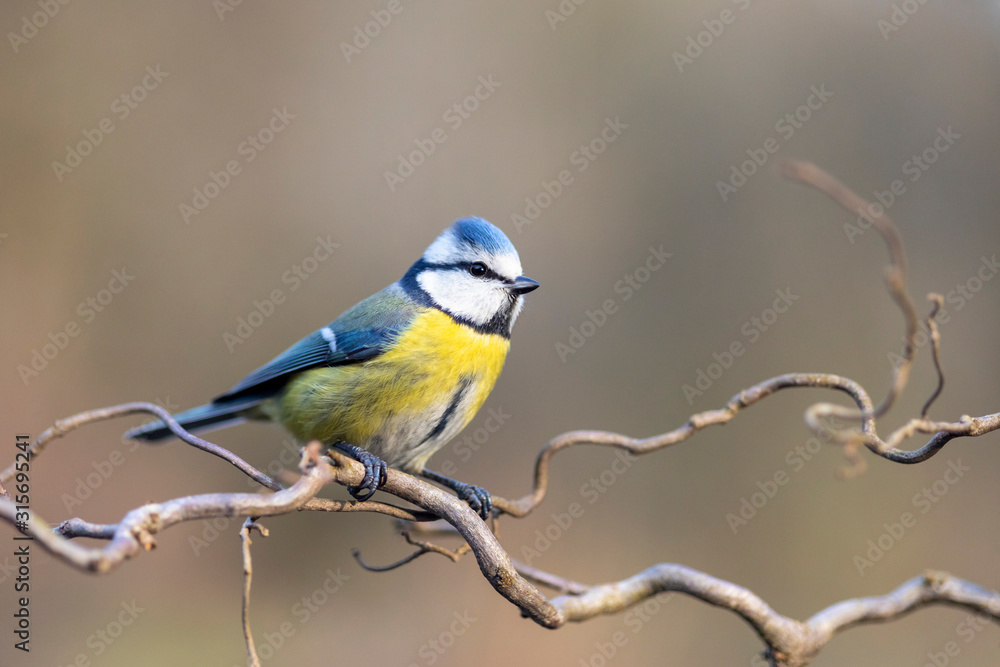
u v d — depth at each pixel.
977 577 10.29
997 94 12.84
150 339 11.56
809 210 12.70
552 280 13.02
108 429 10.94
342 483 4.14
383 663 9.94
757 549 10.98
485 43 13.41
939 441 3.65
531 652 10.08
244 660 9.88
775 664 4.33
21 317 11.02
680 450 11.80
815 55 13.44
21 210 11.32
